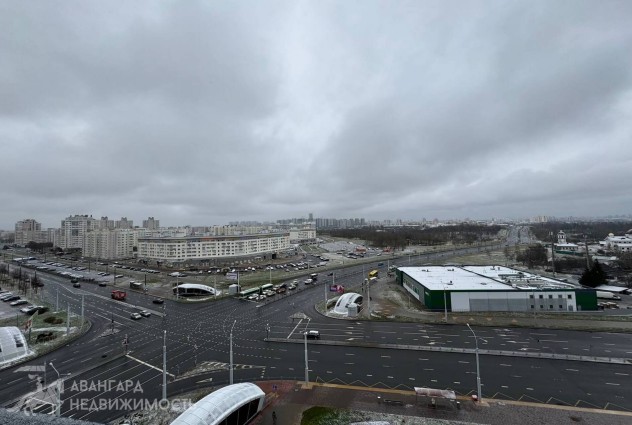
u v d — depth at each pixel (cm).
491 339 7331
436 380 5400
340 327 8356
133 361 6328
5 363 6262
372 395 4969
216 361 6288
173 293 12875
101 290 13675
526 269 16550
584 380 5312
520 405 4631
